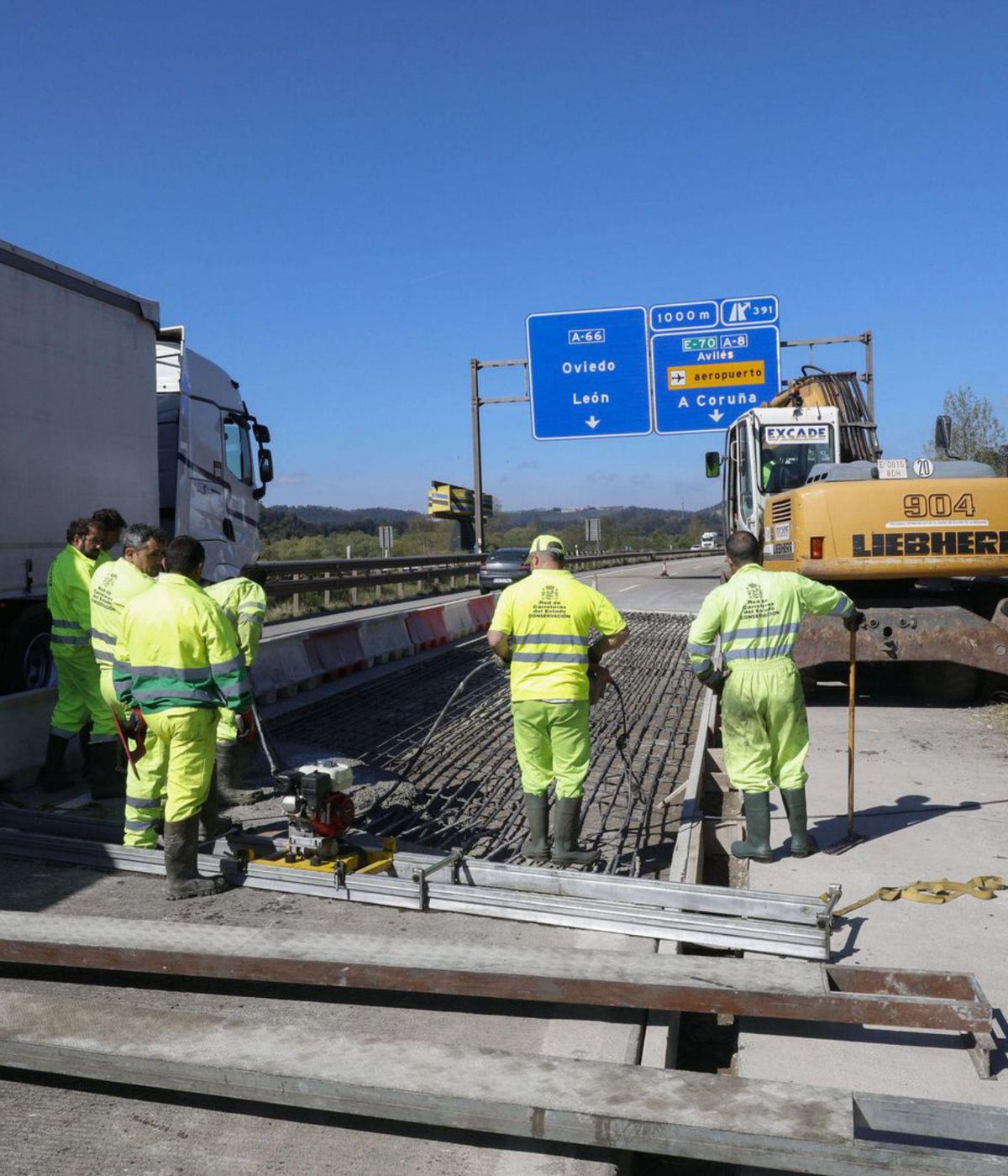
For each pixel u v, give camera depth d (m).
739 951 4.64
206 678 5.11
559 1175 2.86
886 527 9.84
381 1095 2.97
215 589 7.14
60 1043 3.28
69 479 9.34
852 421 14.45
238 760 6.96
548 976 3.65
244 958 3.85
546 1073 3.06
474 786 7.77
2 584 8.48
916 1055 3.63
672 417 25.27
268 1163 2.95
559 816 5.76
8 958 4.07
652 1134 2.80
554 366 25.70
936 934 4.64
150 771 5.67
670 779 8.04
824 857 5.77
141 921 4.23
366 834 5.95
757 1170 3.00
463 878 5.07
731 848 5.80
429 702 11.18
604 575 38.84
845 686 11.99
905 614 9.95
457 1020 3.77
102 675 6.59
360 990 4.03
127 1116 3.21
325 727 9.73
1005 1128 2.84
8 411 8.56
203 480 12.16
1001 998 4.02
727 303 24.97
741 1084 3.00
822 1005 3.52
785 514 10.53
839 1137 2.72
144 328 10.59
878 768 7.84
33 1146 3.04
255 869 5.25
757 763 5.67
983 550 9.80
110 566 6.63
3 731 7.41
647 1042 3.55
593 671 6.05
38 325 8.92
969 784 7.32
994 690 11.09
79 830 6.09
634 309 25.28
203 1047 3.24
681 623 18.88
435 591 30.69
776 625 5.61
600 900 4.80
